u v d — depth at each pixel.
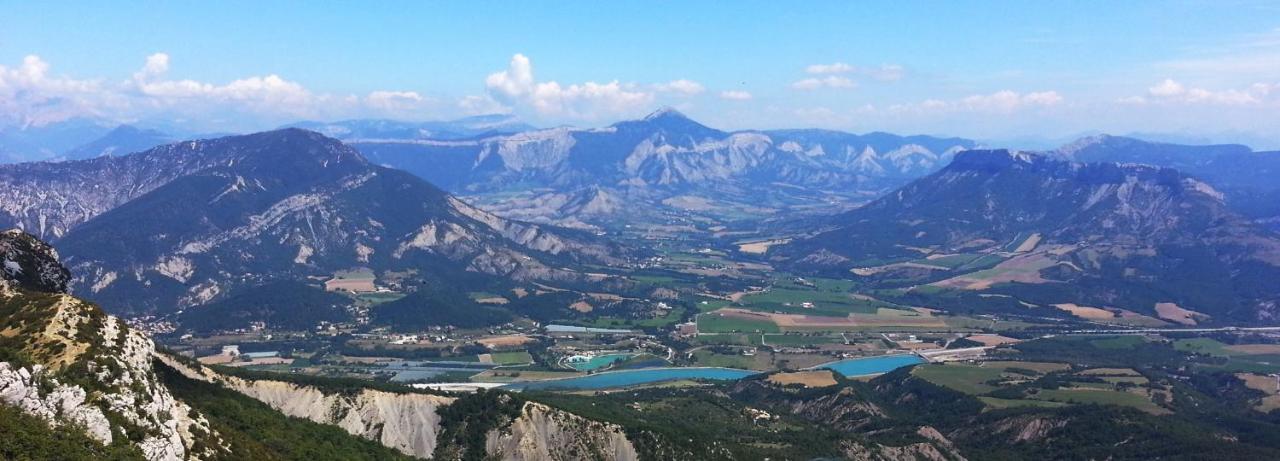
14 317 138.62
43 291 178.75
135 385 135.00
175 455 130.38
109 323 146.12
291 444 179.50
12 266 175.12
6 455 107.56
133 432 126.44
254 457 153.75
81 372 128.38
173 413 142.75
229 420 180.38
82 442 117.25
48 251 186.38
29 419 115.88
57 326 136.12
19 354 126.06
